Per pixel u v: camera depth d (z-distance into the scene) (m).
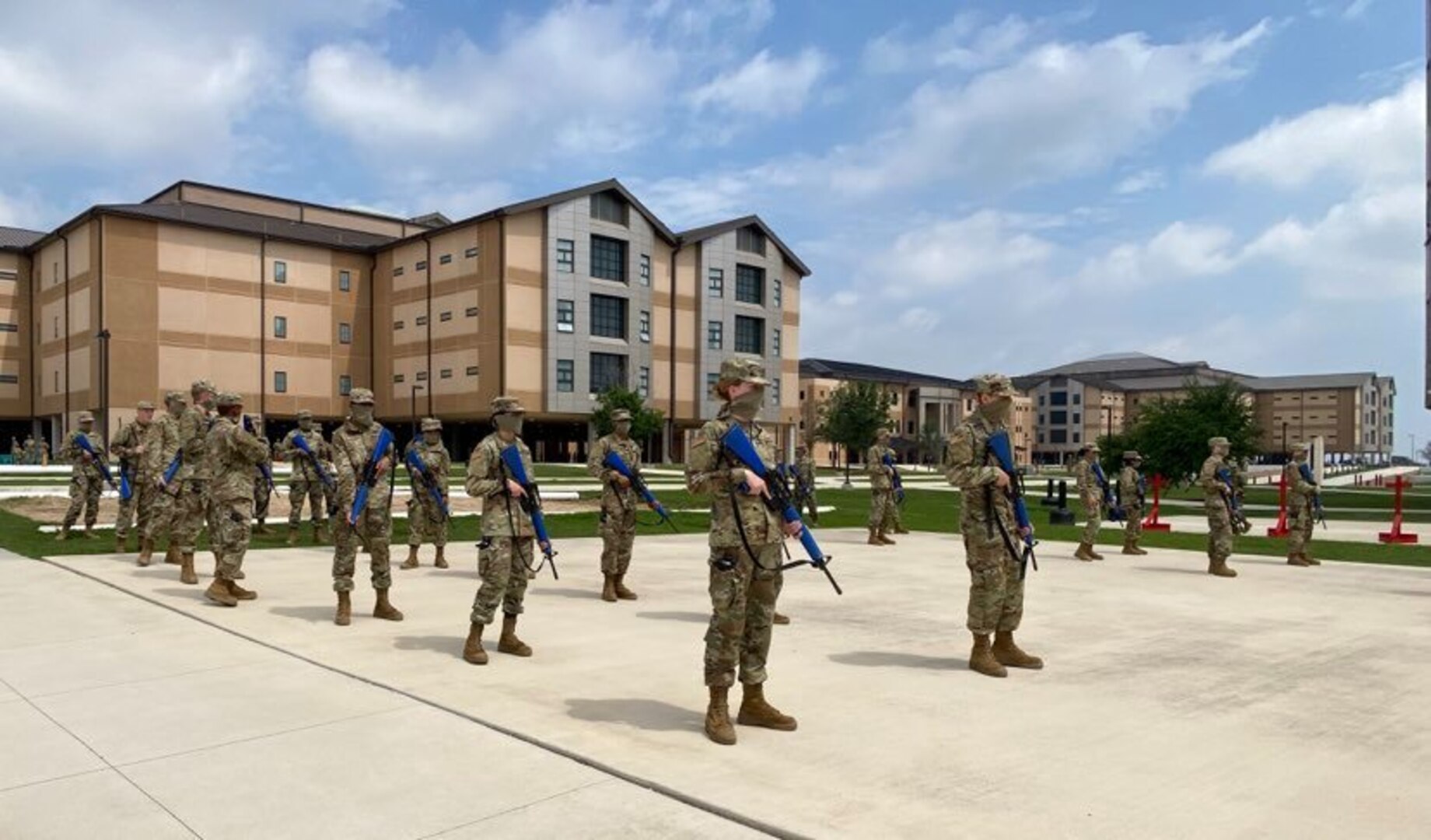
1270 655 7.44
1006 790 4.37
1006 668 6.77
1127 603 10.06
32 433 66.12
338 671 6.45
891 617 9.03
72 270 58.12
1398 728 5.47
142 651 7.02
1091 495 14.40
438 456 12.34
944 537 18.22
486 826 3.91
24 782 4.36
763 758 4.80
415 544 12.29
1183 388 47.06
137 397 55.53
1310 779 4.58
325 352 64.06
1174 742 5.14
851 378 109.12
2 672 6.36
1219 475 12.42
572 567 12.77
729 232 70.25
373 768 4.57
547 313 59.00
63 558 12.17
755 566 5.22
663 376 66.44
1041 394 132.50
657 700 5.87
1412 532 20.64
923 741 5.10
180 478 10.27
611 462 9.78
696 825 3.95
